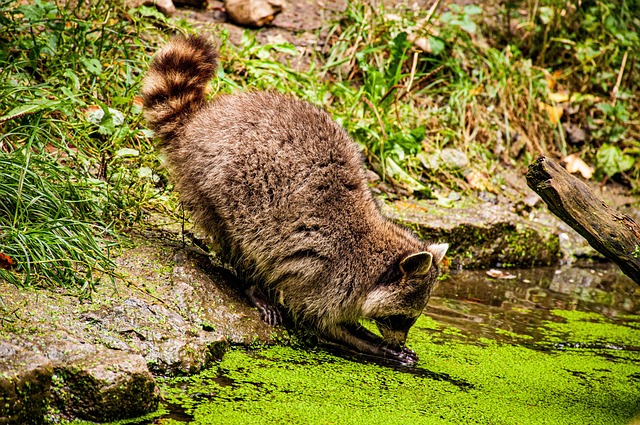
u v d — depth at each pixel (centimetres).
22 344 521
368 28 1180
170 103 707
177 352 604
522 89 1268
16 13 873
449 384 666
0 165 661
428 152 1116
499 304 889
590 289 984
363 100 1052
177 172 712
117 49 949
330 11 1258
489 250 1023
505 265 1039
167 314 630
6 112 743
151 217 784
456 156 1127
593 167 1263
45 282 609
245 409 568
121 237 720
